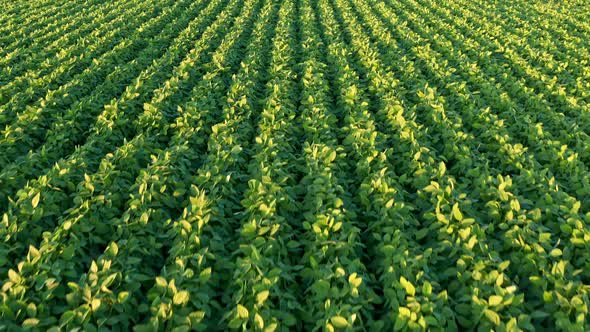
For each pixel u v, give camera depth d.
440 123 9.61
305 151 8.40
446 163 8.74
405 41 15.88
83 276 5.29
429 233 6.60
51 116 10.32
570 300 5.13
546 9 22.08
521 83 11.92
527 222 6.31
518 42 15.72
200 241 6.01
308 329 5.20
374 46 15.27
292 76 12.47
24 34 17.41
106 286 5.14
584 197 7.57
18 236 6.33
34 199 6.66
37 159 8.27
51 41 16.58
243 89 11.20
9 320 4.91
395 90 11.38
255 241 5.91
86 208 6.63
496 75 13.11
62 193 7.24
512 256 5.96
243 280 5.32
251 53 14.43
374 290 5.83
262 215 6.47
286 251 6.03
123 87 12.34
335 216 6.46
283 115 9.88
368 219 6.93
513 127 9.73
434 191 7.03
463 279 5.39
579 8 22.48
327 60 14.20
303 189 7.61
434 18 19.31
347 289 5.13
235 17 20.34
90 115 10.36
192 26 17.89
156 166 7.65
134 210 6.64
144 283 5.77
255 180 7.12
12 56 14.28
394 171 8.43
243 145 8.95
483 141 9.48
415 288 5.23
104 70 13.02
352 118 9.66
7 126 9.46
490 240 6.30
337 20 19.83
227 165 7.88
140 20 19.56
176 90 11.37
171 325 4.85
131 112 10.38
